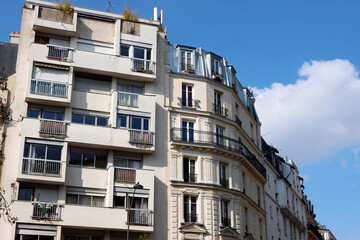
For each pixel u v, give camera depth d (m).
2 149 31.25
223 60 40.91
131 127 34.00
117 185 32.25
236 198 36.44
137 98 34.75
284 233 50.62
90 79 35.06
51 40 35.06
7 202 30.03
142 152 34.00
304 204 64.88
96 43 35.81
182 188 34.06
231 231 34.72
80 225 30.52
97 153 33.34
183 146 35.03
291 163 61.28
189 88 37.50
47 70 33.41
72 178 31.83
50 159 31.30
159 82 36.50
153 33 36.97
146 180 32.84
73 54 34.25
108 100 34.53
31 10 35.28
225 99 38.94
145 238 31.25
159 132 35.06
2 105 32.06
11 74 34.25
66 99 32.91
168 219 33.00
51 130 31.86
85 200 31.95
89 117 33.94
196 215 33.94
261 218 42.34
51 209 30.30
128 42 36.12
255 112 46.53
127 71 35.16
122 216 31.39
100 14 36.72
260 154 45.31
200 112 36.53
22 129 31.38
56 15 35.03
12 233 29.12
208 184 34.59
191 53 38.72
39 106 33.09
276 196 50.34
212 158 35.69
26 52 34.12
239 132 39.84
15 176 30.91
